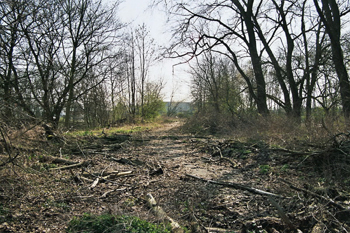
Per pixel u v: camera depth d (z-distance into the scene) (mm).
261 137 11773
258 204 5027
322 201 4738
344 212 4289
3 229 3812
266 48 18188
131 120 33469
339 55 13969
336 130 8867
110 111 33406
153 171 7844
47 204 4898
